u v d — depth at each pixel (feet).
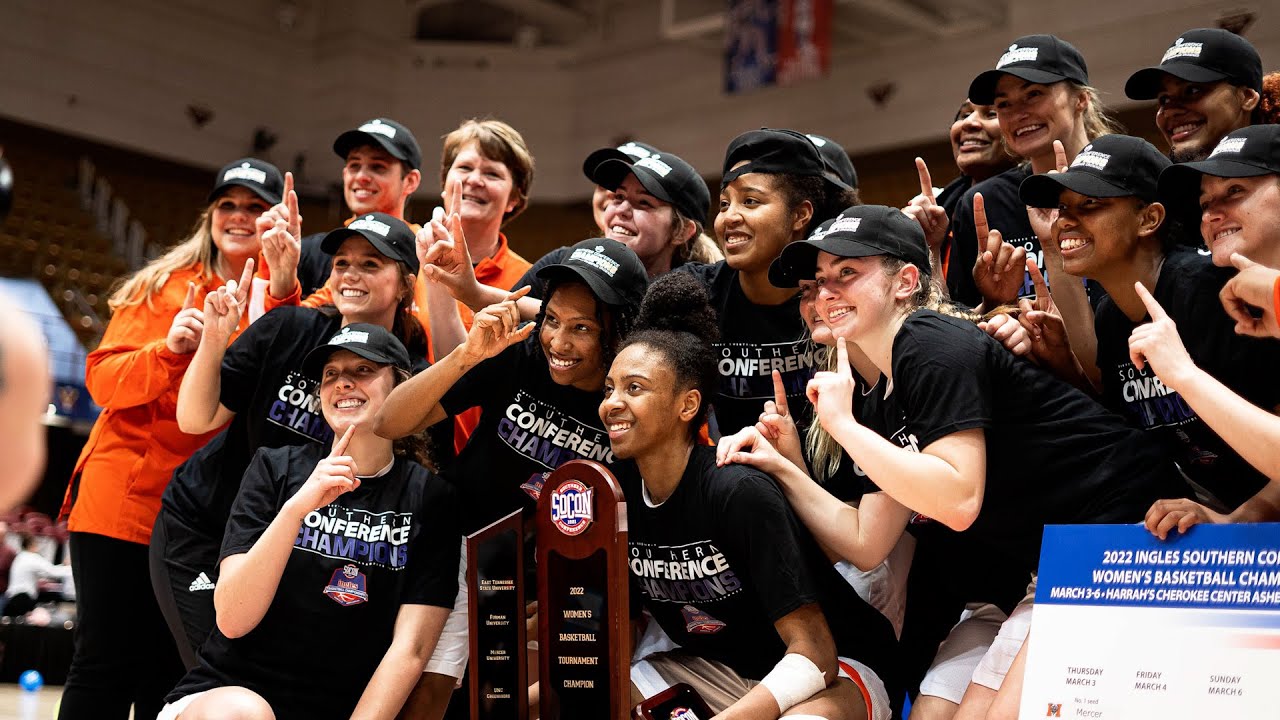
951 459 9.02
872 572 11.30
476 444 11.90
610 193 14.38
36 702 24.97
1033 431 9.53
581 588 9.67
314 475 10.21
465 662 11.46
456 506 11.39
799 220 11.86
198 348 12.17
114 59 49.44
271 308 13.34
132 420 13.73
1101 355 10.17
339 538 10.86
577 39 54.80
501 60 54.29
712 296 12.51
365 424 11.13
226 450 12.67
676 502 10.23
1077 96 12.60
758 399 12.16
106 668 13.50
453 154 16.31
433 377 10.76
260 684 10.60
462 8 56.54
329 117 53.83
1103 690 8.50
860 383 10.96
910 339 9.52
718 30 48.42
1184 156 11.84
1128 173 9.46
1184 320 9.16
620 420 10.14
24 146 47.42
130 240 49.47
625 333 11.12
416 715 11.02
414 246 12.93
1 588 34.40
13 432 3.67
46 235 47.37
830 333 10.03
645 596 10.77
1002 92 12.74
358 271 12.53
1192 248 9.54
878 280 9.82
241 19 52.80
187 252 14.93
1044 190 9.78
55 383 43.60
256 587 10.21
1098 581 8.80
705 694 10.55
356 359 11.23
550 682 9.71
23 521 39.34
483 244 16.43
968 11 43.16
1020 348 9.79
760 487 9.94
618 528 9.46
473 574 10.15
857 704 9.78
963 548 10.94
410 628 10.77
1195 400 7.97
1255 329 8.21
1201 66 11.60
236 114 52.54
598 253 11.26
